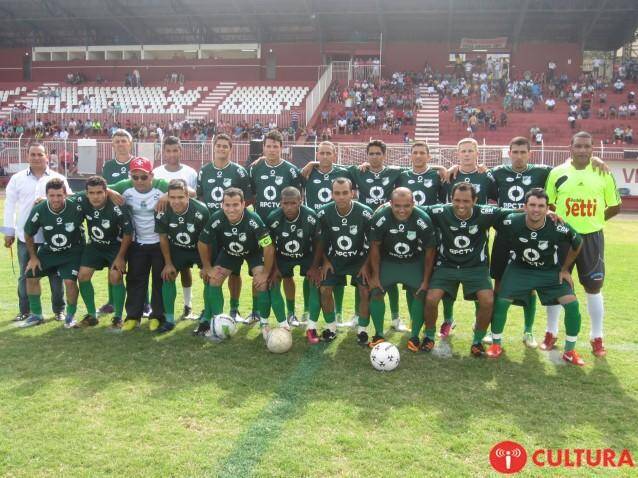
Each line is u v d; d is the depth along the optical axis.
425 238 5.43
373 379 4.72
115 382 4.57
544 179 5.93
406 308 7.20
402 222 5.41
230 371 4.86
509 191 6.01
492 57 37.78
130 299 6.14
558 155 23.72
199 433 3.74
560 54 36.66
